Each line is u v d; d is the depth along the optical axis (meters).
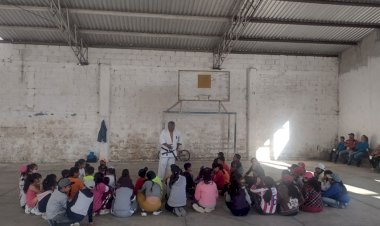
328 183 6.32
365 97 12.09
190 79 12.97
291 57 13.54
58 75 12.34
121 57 12.67
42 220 5.27
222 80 13.11
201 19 10.34
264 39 12.11
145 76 12.77
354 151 11.96
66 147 12.35
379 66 11.39
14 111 12.13
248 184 6.35
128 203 5.48
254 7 9.33
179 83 12.90
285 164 12.02
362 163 11.68
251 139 13.09
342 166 11.66
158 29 11.33
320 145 13.57
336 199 6.16
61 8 9.64
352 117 12.84
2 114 12.08
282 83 13.44
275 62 13.43
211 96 13.02
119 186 5.68
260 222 5.29
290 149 13.41
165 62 12.87
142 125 12.70
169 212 5.80
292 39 12.29
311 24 10.97
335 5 9.89
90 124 12.46
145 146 12.69
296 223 5.25
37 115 12.23
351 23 11.09
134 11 9.95
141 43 12.52
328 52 13.62
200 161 12.66
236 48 13.03
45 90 12.28
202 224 5.16
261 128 13.27
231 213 5.76
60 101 12.35
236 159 7.39
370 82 11.83
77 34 11.45
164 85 12.84
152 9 9.90
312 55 13.65
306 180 6.06
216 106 13.07
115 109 12.63
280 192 5.69
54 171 10.28
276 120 13.36
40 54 12.27
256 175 6.43
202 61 13.02
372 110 11.70
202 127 12.98
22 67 12.18
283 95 13.43
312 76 13.63
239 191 5.62
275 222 5.30
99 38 12.01
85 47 12.41
